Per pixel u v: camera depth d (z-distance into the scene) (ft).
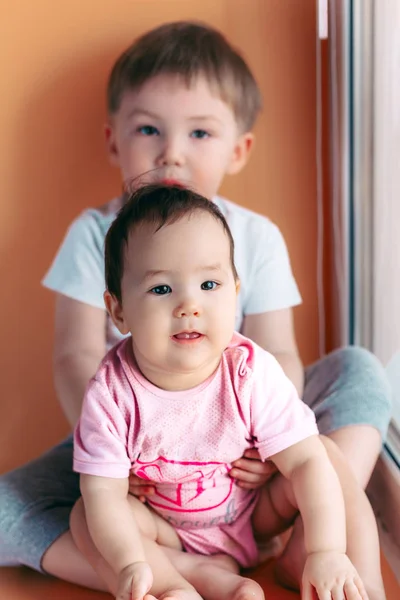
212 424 3.56
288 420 3.56
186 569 3.70
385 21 4.60
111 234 3.60
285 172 5.62
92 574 3.83
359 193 5.10
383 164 4.76
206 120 4.87
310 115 5.55
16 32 5.44
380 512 4.56
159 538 3.83
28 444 5.79
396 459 4.35
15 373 5.75
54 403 5.77
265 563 4.19
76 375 4.64
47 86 5.50
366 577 3.49
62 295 4.88
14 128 5.52
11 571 4.18
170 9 5.48
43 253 5.65
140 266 3.42
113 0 5.46
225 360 3.59
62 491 4.19
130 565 3.27
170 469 3.61
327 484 3.47
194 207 3.47
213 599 3.60
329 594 3.21
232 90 4.96
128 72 4.95
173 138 4.86
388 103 4.62
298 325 5.79
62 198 5.60
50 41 5.46
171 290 3.39
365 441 4.09
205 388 3.54
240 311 4.93
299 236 5.69
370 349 5.13
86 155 5.57
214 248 3.43
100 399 3.55
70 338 4.79
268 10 5.46
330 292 5.74
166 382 3.52
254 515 3.96
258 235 5.05
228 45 5.14
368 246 5.09
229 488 3.75
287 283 5.00
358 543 3.58
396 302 4.63
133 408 3.54
